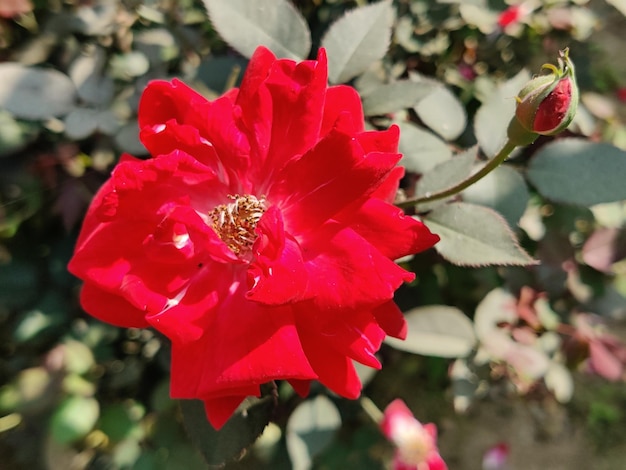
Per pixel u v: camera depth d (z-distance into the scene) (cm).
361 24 14
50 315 18
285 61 11
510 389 22
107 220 10
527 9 21
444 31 21
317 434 18
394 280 10
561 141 14
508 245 12
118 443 18
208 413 10
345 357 11
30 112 15
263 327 10
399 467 19
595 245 21
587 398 29
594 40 29
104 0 18
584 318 21
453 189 12
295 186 11
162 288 11
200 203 12
